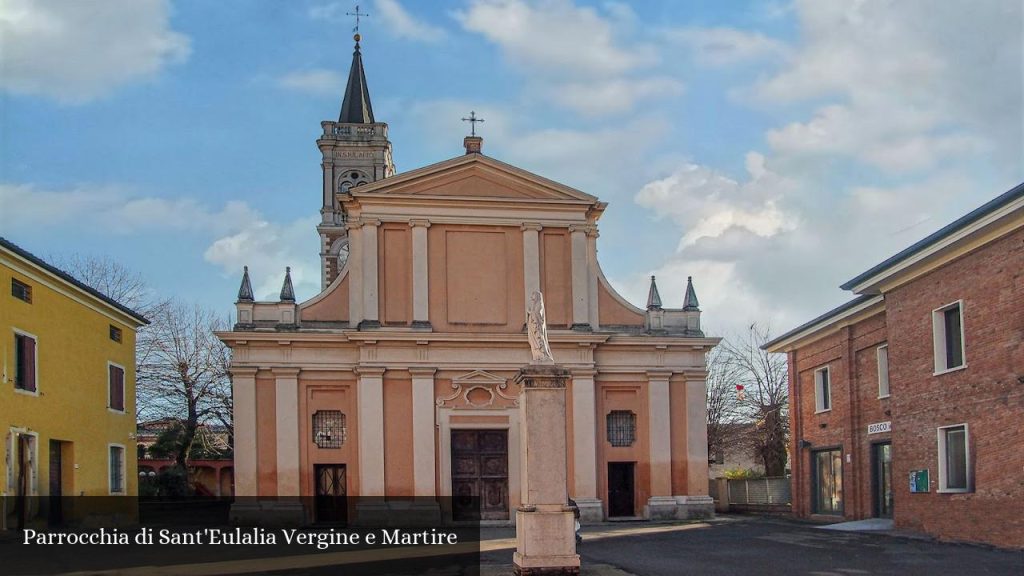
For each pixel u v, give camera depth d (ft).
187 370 184.34
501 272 126.52
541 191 128.67
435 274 125.18
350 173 228.63
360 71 242.78
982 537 80.48
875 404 106.73
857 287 100.12
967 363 83.05
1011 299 77.00
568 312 127.34
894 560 70.18
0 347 91.15
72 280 105.19
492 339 123.44
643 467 126.93
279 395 120.67
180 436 179.73
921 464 90.74
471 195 126.72
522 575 61.31
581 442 124.06
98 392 116.26
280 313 123.03
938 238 83.41
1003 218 75.56
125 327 126.62
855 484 110.01
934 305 88.69
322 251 224.74
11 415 92.94
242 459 119.14
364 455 119.96
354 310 124.16
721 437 216.74
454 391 123.03
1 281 91.81
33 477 97.35
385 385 122.31
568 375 63.26
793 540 88.69
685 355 129.39
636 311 130.11
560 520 61.87
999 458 78.18
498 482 122.72
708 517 126.41
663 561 73.72
